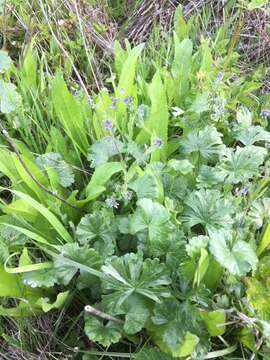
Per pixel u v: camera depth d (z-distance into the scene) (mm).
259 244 359
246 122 448
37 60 541
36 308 346
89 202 389
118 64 505
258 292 329
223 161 406
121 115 447
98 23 580
